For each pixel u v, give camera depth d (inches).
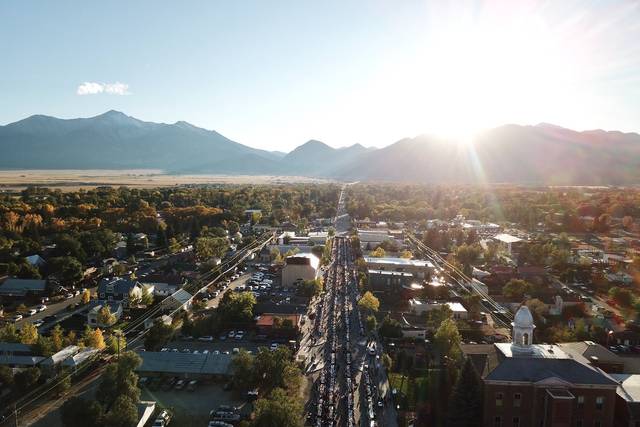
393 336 5866.1
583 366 3533.5
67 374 4626.0
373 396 4416.8
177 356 4926.2
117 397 3905.0
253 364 4480.8
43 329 6220.5
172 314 6648.6
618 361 4121.6
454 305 6732.3
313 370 5007.4
